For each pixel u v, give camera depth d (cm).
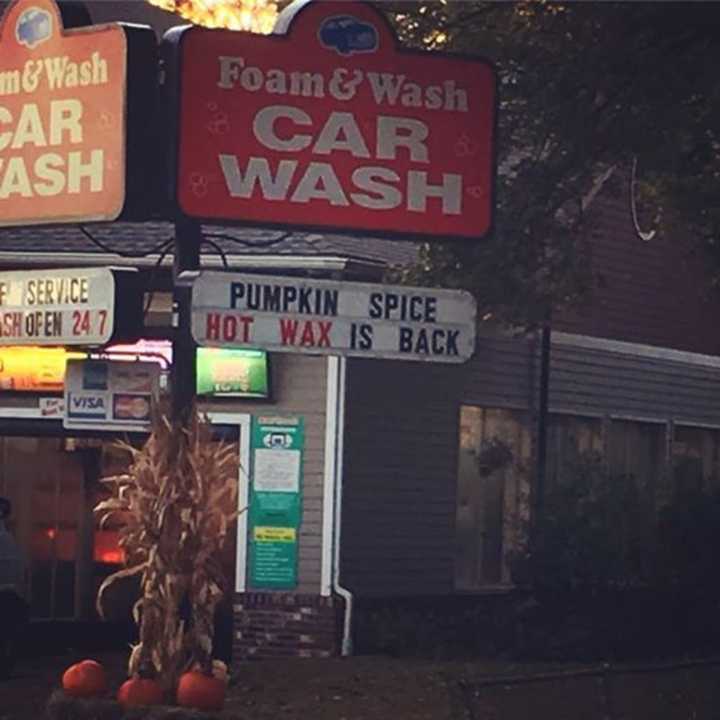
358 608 2241
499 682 1334
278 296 1270
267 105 1323
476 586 2528
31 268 2238
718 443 3186
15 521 2425
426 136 1364
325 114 1338
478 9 1798
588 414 2803
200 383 2211
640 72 1767
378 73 1350
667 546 2478
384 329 1290
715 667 1499
